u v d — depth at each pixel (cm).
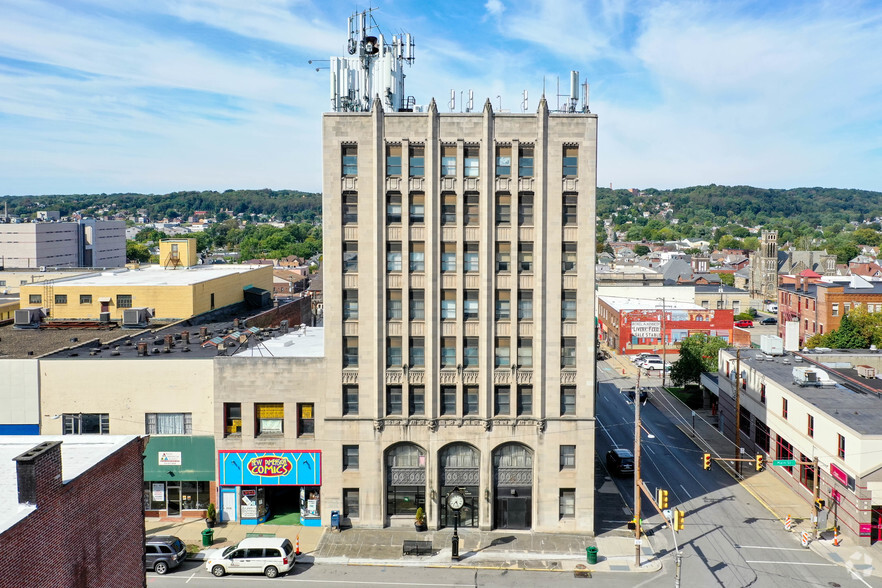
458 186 5128
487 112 5053
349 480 5256
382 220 5122
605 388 10269
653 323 12594
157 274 8931
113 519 3016
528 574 4588
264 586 4394
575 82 5344
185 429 5312
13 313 8244
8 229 18562
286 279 18562
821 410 5550
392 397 5238
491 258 5128
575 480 5203
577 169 5138
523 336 5200
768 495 6016
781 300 13688
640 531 5188
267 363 5219
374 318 5138
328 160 5116
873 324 10425
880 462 4906
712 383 8512
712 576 4528
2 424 5300
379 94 5862
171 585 4400
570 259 5175
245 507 5338
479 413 5206
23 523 2327
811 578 4488
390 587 4397
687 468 6775
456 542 4762
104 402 5291
